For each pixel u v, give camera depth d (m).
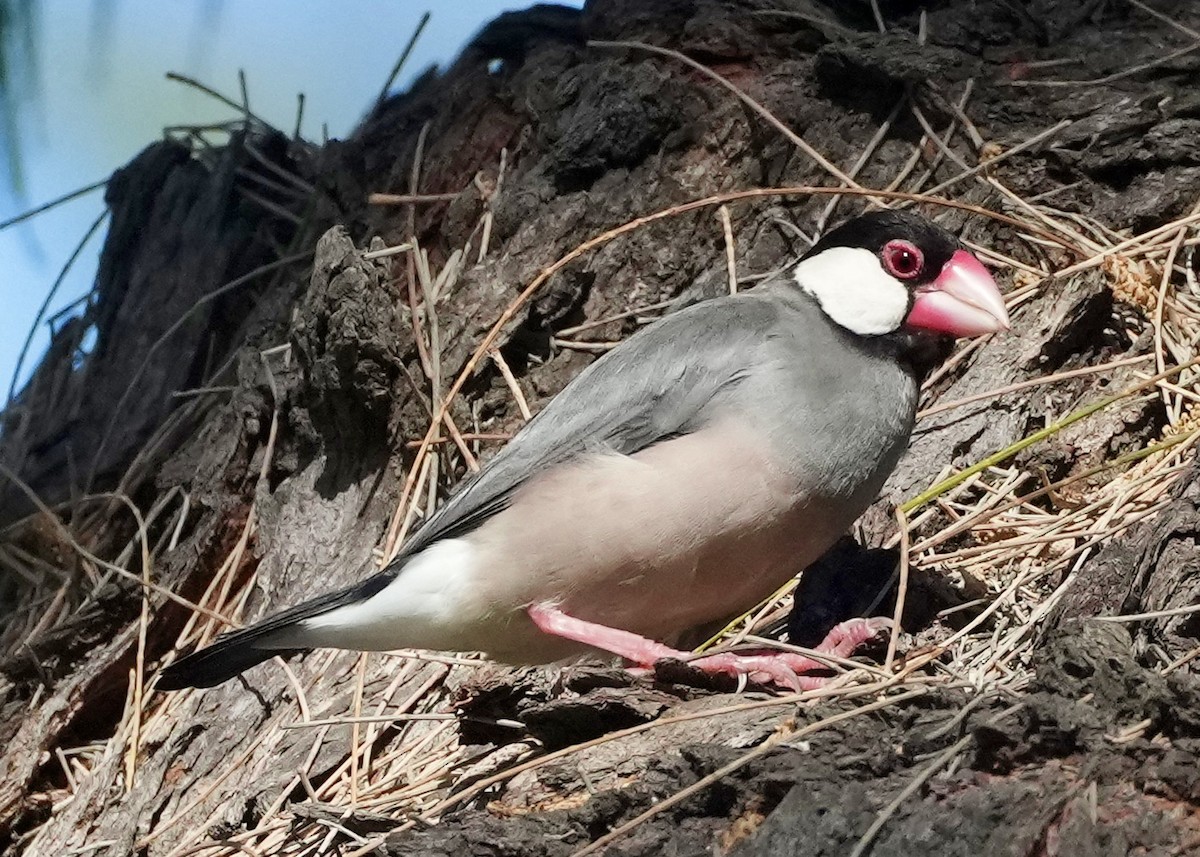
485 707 3.43
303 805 3.25
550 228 4.66
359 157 5.42
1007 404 4.00
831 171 4.57
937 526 3.81
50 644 4.46
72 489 5.13
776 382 3.42
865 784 2.51
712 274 4.57
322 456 4.50
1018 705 2.48
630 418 3.49
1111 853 2.27
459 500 3.59
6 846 4.15
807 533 3.43
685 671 3.17
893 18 5.25
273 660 4.12
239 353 5.00
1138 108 4.51
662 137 4.75
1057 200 4.46
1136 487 3.57
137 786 3.93
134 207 6.04
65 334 6.02
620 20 5.15
